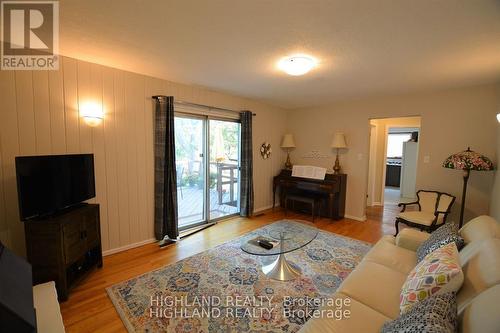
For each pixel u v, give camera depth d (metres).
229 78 3.08
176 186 3.29
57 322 1.30
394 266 1.84
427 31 1.80
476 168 2.78
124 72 2.84
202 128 3.85
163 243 3.19
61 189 2.18
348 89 3.53
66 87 2.43
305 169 4.66
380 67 2.57
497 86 3.04
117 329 1.70
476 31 1.79
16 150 2.19
